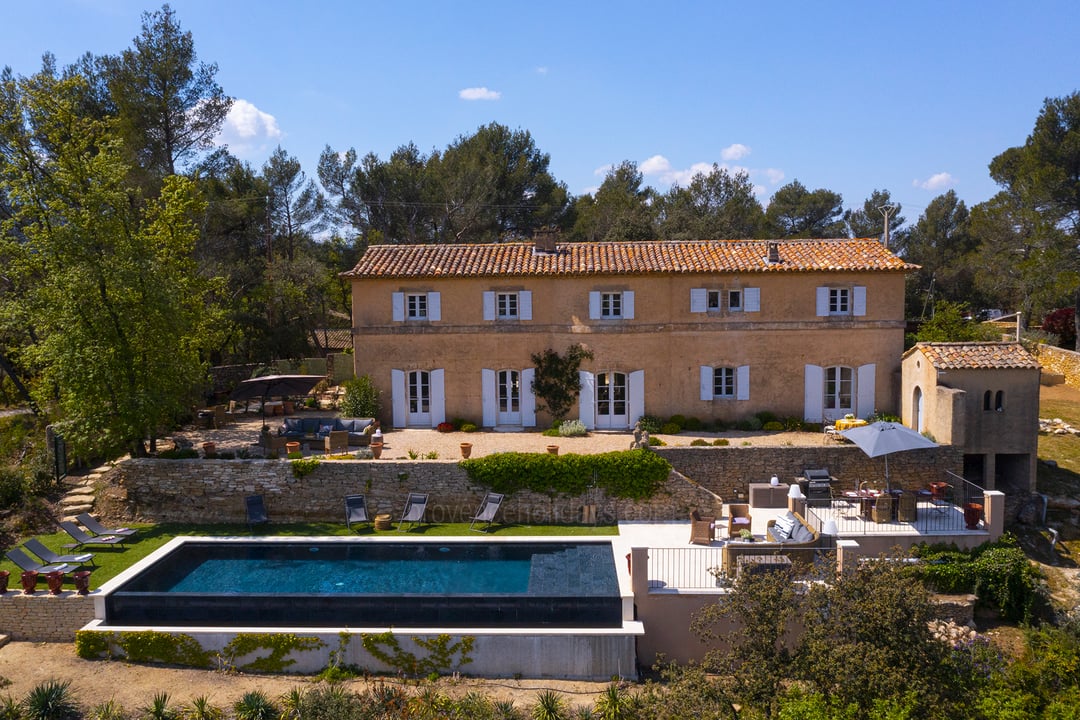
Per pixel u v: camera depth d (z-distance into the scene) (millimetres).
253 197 41625
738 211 53969
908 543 20266
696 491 22969
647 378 28516
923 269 55656
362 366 29328
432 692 15852
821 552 18078
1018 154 45250
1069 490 24109
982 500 22875
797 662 12555
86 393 23031
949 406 23172
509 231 52000
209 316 29156
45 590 18797
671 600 17516
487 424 29234
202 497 23531
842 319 27984
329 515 23438
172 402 24078
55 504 23609
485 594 17484
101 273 22516
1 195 29625
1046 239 39438
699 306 28234
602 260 29016
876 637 12281
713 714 12023
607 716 14797
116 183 23891
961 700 12242
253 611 17656
